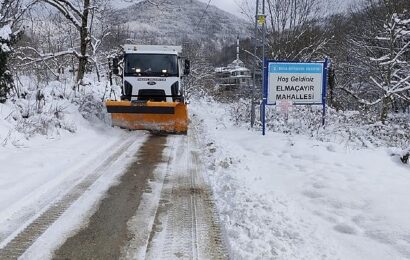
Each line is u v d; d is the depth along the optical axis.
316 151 9.45
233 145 11.09
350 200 5.91
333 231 4.98
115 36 30.88
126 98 14.45
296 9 21.16
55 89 15.22
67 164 8.35
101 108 15.52
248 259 4.19
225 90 49.69
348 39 25.53
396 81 18.73
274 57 21.08
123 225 5.22
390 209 5.42
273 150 10.05
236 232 4.89
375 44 24.05
